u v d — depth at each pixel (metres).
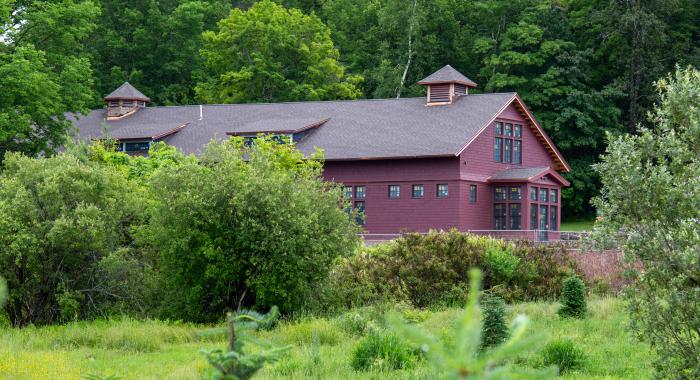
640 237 17.30
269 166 40.34
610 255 47.62
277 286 36.69
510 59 113.19
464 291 43.44
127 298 37.69
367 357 24.02
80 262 36.66
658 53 111.19
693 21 116.81
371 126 85.31
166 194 37.62
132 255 39.34
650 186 17.36
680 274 16.61
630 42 113.94
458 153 76.31
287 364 23.45
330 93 116.69
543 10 116.38
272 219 37.06
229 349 6.89
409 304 41.06
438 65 126.12
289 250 36.94
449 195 77.88
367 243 73.56
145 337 29.55
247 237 37.00
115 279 37.47
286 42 114.62
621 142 18.05
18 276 35.75
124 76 121.00
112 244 37.62
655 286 17.34
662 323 17.25
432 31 126.44
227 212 37.78
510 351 3.64
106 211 37.53
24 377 20.95
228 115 94.31
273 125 87.69
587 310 36.00
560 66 113.44
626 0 112.00
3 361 23.03
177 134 92.56
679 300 16.55
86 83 83.31
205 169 38.91
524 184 80.12
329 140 84.50
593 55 113.25
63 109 78.81
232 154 40.19
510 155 84.69
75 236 35.28
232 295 38.47
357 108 89.69
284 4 141.12
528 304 41.03
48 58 81.75
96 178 37.47
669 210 17.22
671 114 17.95
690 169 17.59
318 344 26.64
